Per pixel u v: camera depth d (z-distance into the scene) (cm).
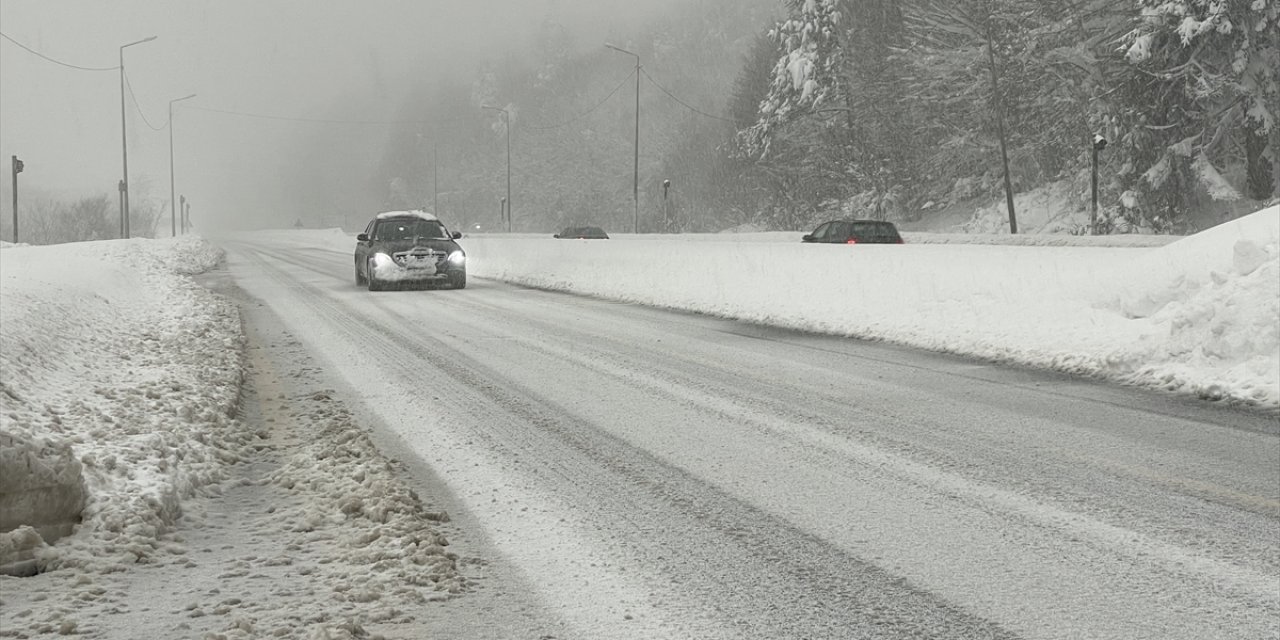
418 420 836
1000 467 659
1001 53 5191
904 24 5956
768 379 1042
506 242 3072
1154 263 1170
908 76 5959
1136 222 4512
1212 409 855
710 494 600
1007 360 1164
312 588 434
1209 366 961
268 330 1541
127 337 1241
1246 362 932
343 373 1100
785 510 564
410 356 1236
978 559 477
